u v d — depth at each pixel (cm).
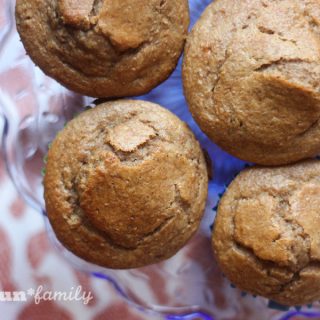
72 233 25
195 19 29
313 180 25
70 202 25
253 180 25
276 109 24
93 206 24
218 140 26
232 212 25
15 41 30
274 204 25
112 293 31
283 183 25
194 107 26
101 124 25
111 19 24
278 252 24
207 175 26
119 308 31
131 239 25
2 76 30
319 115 24
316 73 23
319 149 25
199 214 26
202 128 26
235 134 25
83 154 25
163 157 24
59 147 25
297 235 24
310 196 25
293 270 24
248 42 24
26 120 30
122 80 26
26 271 31
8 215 31
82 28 24
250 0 25
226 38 25
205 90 25
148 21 25
